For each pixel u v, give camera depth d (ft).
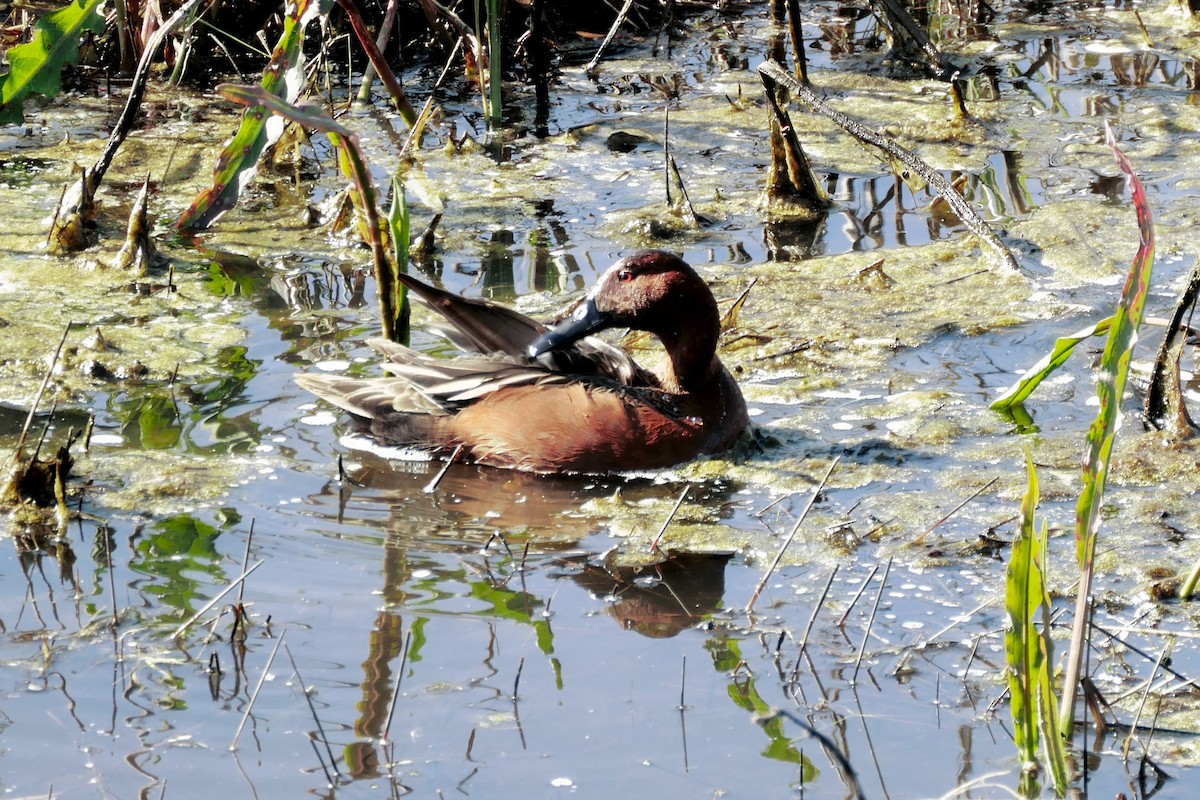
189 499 32.55
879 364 40.14
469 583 29.37
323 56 61.16
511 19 67.51
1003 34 70.08
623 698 25.13
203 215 41.81
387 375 38.45
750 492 33.73
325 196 52.47
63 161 55.01
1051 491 33.09
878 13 68.64
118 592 28.53
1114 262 46.01
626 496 33.76
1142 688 25.25
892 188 53.57
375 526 31.83
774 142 50.83
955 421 36.73
